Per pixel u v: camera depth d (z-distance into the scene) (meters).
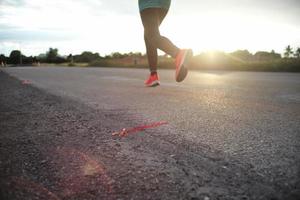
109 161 1.47
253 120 2.35
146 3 3.07
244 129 2.06
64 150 1.65
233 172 1.30
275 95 3.90
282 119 2.37
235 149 1.62
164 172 1.32
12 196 1.13
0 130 2.16
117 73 10.76
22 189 1.18
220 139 1.82
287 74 9.43
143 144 1.73
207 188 1.16
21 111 2.91
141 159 1.48
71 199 1.10
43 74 10.50
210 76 8.40
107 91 4.54
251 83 5.86
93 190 1.16
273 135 1.90
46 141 1.84
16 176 1.31
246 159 1.46
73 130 2.10
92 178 1.27
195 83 5.93
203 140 1.80
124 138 1.86
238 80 6.73
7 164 1.45
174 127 2.13
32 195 1.13
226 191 1.13
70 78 7.93
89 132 2.03
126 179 1.25
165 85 5.49
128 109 2.90
